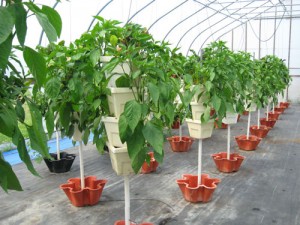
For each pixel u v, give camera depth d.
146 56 1.60
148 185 3.12
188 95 2.37
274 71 5.04
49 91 1.85
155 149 1.42
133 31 1.66
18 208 2.61
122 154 1.61
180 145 4.36
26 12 0.67
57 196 2.86
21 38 0.65
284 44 10.23
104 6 4.91
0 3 0.69
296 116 7.58
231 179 3.27
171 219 2.39
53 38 0.67
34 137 0.79
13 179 0.77
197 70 2.49
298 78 10.25
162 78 1.53
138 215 2.45
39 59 0.72
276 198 2.78
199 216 2.44
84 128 2.21
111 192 2.94
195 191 2.61
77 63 1.85
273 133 5.58
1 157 0.75
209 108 2.42
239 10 8.60
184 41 8.56
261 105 4.27
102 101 1.75
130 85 1.56
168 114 1.65
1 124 0.75
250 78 3.53
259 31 10.38
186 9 6.73
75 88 1.87
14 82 1.09
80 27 4.94
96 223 2.34
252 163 3.84
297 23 9.99
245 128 6.04
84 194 2.59
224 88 2.54
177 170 3.59
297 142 4.91
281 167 3.68
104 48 1.74
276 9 9.51
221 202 2.70
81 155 2.59
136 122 1.36
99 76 1.68
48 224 2.33
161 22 6.85
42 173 3.51
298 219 2.38
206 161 3.95
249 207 2.60
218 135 5.46
